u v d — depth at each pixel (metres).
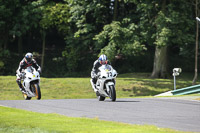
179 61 137.62
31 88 47.56
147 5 97.50
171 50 146.75
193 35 101.00
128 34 97.69
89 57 131.88
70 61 120.12
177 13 96.50
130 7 113.81
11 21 120.44
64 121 25.31
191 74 124.31
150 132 21.03
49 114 29.03
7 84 93.81
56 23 115.12
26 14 110.62
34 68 47.78
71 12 113.06
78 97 87.31
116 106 36.91
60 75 122.62
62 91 90.88
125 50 98.50
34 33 144.00
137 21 106.56
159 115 30.44
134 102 41.47
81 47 113.75
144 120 27.44
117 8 115.62
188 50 111.06
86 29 105.38
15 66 124.44
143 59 134.12
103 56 43.19
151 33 101.50
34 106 36.25
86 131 21.41
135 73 118.62
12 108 32.72
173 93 63.91
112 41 99.12
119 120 27.23
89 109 34.16
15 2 113.06
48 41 152.50
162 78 110.06
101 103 39.94
